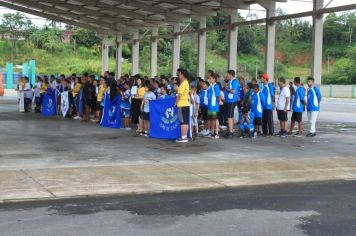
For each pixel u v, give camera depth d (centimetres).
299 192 780
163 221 597
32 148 1175
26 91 2358
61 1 3144
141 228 566
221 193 761
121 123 1700
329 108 3341
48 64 7056
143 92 1588
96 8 3225
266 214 639
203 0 2503
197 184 813
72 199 702
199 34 2770
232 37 2481
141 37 4084
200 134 1509
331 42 7838
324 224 595
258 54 6912
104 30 4050
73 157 1052
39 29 7919
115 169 912
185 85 1332
